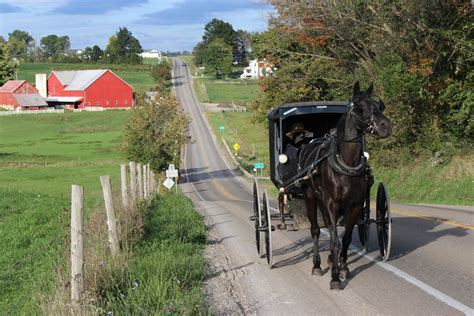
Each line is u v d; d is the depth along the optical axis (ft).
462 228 48.52
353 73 122.52
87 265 27.53
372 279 30.81
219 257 41.24
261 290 30.27
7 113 413.39
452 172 94.48
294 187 33.83
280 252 41.88
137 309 23.94
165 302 25.41
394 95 101.96
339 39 118.93
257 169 230.07
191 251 41.14
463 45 90.27
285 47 127.95
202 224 56.80
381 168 107.76
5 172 194.39
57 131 343.05
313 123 38.34
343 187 28.50
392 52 104.12
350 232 29.73
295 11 118.42
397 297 27.07
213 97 500.33
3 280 40.40
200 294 27.84
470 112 93.86
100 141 294.05
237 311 26.45
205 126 363.97
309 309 26.09
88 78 470.80
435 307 25.17
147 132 168.35
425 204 83.87
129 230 39.81
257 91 150.71
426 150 102.12
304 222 36.14
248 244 47.75
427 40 94.73
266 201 36.19
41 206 82.53
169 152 169.78
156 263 31.81
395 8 102.37
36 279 36.81
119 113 411.13
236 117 391.65
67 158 234.58
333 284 28.94
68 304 22.82
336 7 113.60
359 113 27.53
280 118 35.78
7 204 84.69
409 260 35.27
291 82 128.06
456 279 29.91
